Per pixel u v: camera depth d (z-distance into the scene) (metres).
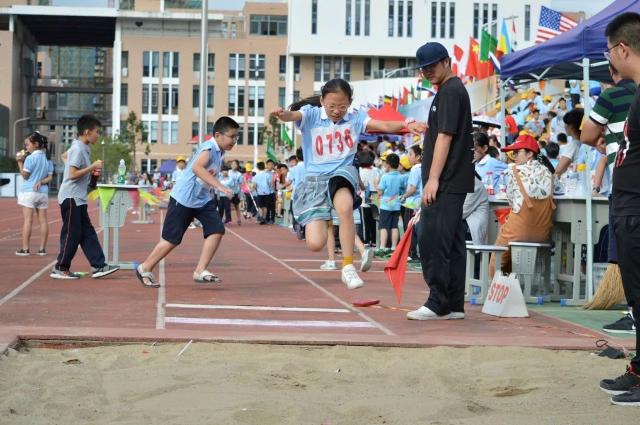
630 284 5.30
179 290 10.38
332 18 89.00
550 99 25.05
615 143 7.52
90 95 126.00
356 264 14.79
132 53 91.94
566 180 12.41
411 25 89.44
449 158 8.08
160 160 92.00
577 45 10.25
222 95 91.50
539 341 6.95
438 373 5.90
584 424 4.74
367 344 6.70
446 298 8.37
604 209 9.77
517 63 11.43
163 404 5.00
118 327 7.50
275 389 5.42
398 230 16.70
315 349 6.66
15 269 12.59
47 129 111.19
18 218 32.19
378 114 16.69
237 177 29.08
